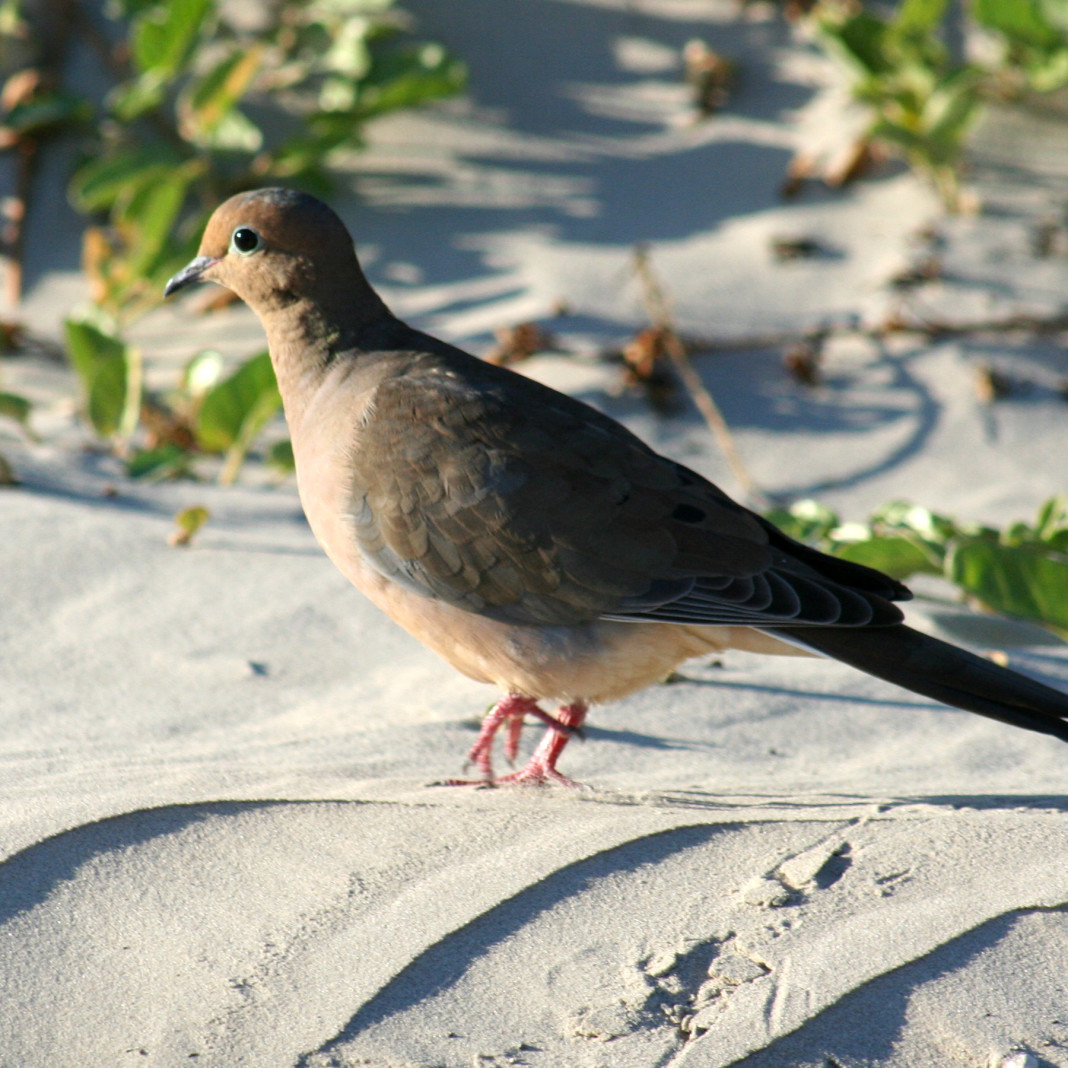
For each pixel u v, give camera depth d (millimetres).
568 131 17547
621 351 14156
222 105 16188
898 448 13383
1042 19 15891
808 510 11281
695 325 14578
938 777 7641
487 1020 5258
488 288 15289
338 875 6109
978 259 15289
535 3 18719
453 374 8141
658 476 7848
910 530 10828
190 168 15867
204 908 5906
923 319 14586
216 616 9641
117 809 6488
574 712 8039
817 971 5418
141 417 13688
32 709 8281
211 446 12656
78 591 9867
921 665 7168
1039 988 5355
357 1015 5266
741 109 17656
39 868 6082
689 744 8242
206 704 8492
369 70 16953
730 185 16719
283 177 16531
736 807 6789
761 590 7445
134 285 15523
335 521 7973
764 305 14938
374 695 8766
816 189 16547
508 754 8078
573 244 15898
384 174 17031
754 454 13336
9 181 16844
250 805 6664
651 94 17969
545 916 5801
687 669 9336
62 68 17516
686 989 5398
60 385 14719
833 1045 5125
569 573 7586
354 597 10039
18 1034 5215
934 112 15781
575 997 5367
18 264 16156
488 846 6309
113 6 17656
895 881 5953
